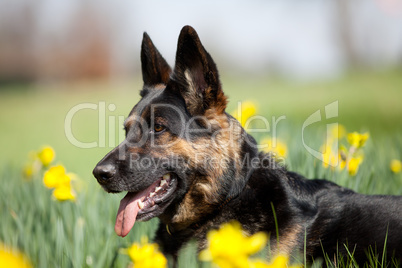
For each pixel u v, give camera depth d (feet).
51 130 74.02
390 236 16.05
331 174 21.24
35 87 183.83
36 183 22.89
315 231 16.31
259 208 16.30
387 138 33.83
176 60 16.94
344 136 29.30
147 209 16.29
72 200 18.93
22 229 18.24
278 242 15.17
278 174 17.10
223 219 16.65
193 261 14.58
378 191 22.17
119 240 18.08
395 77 111.34
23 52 190.39
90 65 193.88
